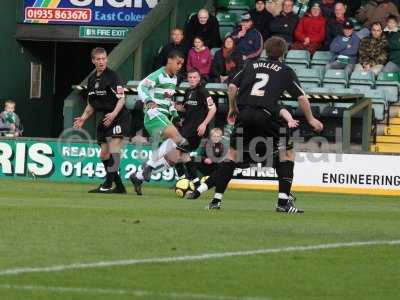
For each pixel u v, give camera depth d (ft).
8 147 162.61
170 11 190.60
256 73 101.60
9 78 205.16
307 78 181.16
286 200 105.29
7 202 108.47
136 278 62.08
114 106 132.77
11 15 203.72
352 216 104.63
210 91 171.83
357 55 183.01
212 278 62.95
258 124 102.06
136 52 181.47
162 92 132.05
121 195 130.31
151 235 80.02
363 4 200.34
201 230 84.23
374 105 175.42
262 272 65.57
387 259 72.28
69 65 216.13
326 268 67.87
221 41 187.93
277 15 190.29
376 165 153.58
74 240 76.18
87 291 57.77
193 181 134.41
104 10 202.28
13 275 61.62
